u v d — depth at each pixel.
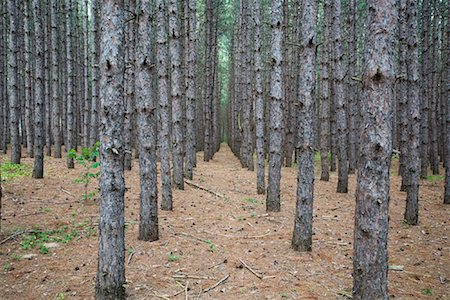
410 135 7.98
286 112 18.78
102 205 4.12
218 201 9.93
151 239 6.38
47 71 18.11
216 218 8.23
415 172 7.89
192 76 12.81
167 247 6.14
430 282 5.04
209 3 19.80
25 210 7.74
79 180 10.70
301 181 6.15
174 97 10.20
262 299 4.45
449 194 9.81
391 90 3.71
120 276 4.20
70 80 13.19
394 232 7.40
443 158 18.41
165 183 8.47
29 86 15.34
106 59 4.00
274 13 8.01
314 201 10.46
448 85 9.84
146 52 6.10
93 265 5.28
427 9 15.25
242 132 18.55
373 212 3.76
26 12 14.57
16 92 12.95
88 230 6.75
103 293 4.13
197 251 6.05
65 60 19.66
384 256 3.79
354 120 16.06
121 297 4.22
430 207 9.59
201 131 30.66
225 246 6.37
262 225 7.80
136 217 7.77
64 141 21.08
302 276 5.18
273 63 8.35
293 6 17.50
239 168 17.48
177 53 9.52
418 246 6.55
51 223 7.04
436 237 7.06
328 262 5.75
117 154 4.08
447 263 5.73
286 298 4.48
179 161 10.79
